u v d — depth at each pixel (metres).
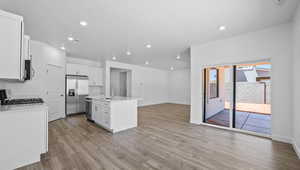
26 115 1.86
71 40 3.54
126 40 3.51
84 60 5.90
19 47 1.81
